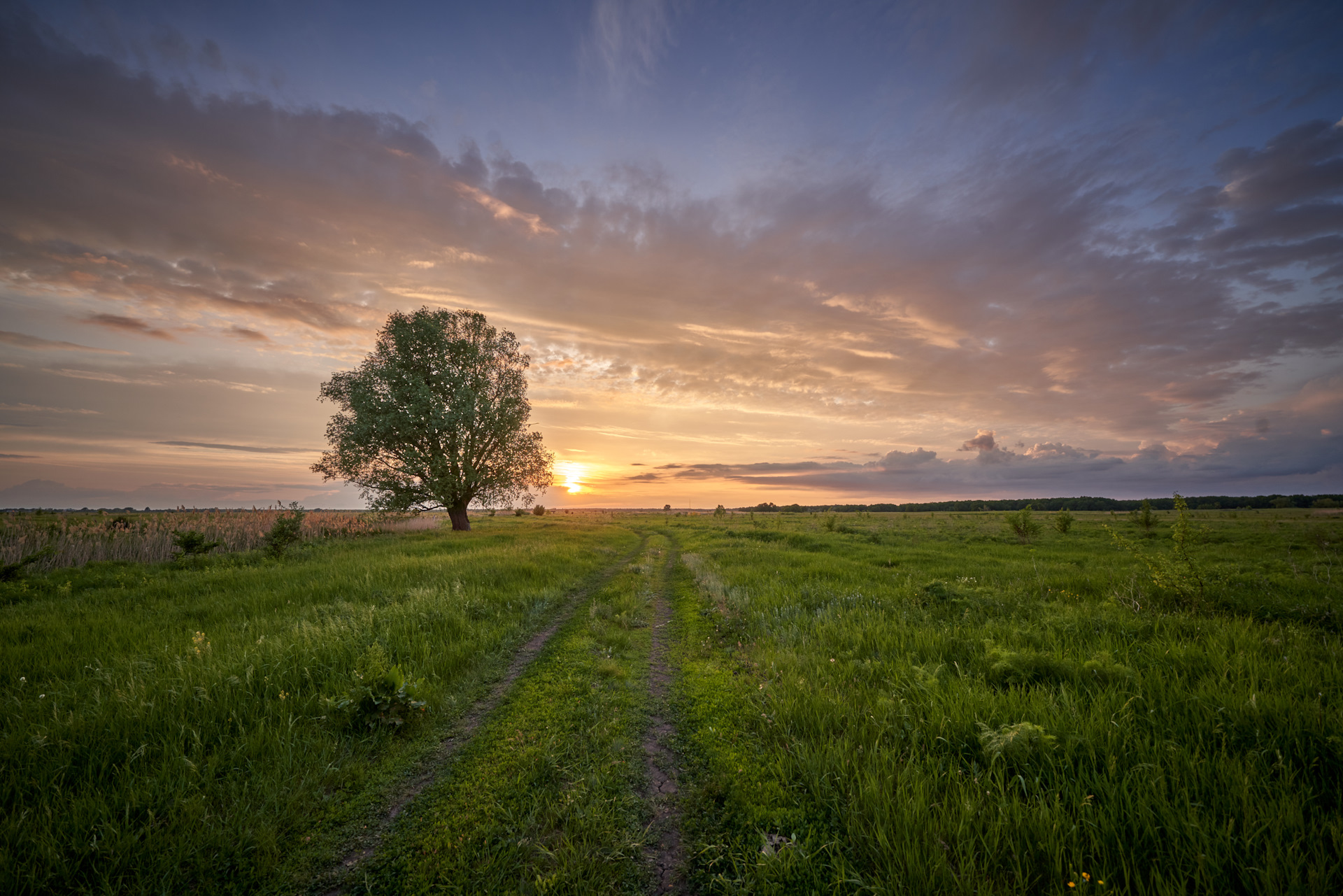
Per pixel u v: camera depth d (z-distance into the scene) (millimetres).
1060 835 2887
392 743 4551
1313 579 9898
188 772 3814
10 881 2791
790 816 3359
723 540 25703
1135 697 4328
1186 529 8711
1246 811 2871
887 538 23516
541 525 36969
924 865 2729
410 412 26094
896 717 4453
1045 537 24078
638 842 3201
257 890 2854
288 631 7172
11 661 6305
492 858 3094
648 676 6453
